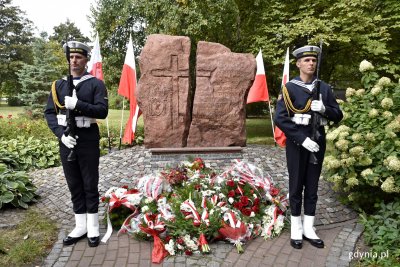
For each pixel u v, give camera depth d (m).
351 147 4.03
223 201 3.73
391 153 3.72
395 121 3.74
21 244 3.34
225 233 3.32
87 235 3.46
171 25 9.83
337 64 11.02
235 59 6.26
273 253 3.23
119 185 4.84
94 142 3.29
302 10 10.03
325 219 3.96
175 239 3.31
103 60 14.05
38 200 4.55
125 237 3.52
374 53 8.91
